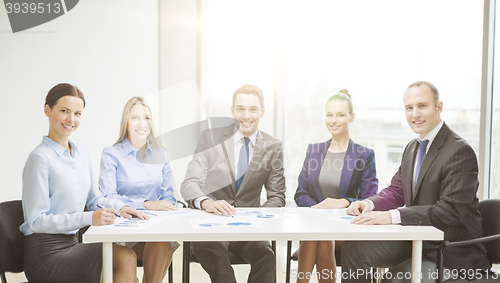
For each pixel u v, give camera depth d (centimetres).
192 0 456
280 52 433
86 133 368
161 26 457
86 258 176
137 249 222
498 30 344
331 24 414
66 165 194
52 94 192
